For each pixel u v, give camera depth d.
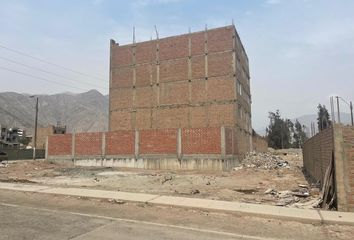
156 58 46.94
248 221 9.76
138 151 35.44
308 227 9.16
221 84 43.03
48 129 97.06
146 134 35.34
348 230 8.87
